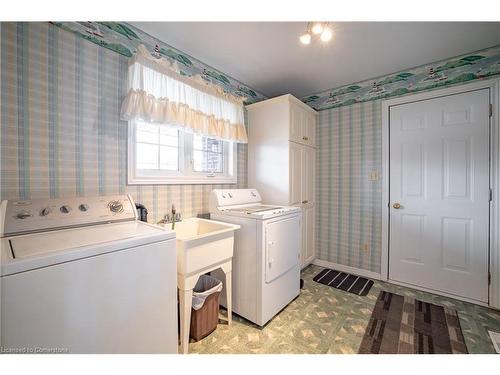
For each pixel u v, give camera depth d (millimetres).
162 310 1106
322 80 2445
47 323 771
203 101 1937
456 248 2018
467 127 1948
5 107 1104
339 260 2705
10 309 703
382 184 2391
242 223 1712
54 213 1134
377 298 2033
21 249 826
